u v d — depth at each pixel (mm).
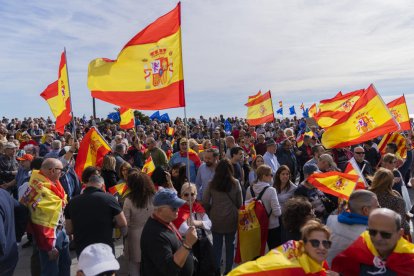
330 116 9758
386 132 6887
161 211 3723
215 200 5664
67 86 8938
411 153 10758
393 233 2928
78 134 19047
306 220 4090
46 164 5059
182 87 4551
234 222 5664
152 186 5383
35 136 14273
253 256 5660
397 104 11102
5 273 4207
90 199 4621
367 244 3143
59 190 5207
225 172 5648
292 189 6051
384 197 4641
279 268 2906
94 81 4805
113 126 21156
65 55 8930
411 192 11727
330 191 4973
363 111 7074
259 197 5727
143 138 14156
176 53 4605
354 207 3523
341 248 3488
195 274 4500
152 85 4695
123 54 4793
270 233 5797
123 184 7047
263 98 16406
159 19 4746
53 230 4723
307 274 2895
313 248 2932
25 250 7637
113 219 4727
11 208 4340
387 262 3016
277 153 10414
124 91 4758
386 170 4746
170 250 3613
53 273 4812
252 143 12609
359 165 8156
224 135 13883
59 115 9227
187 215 5074
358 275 3145
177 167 6871
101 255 2818
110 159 7891
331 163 6633
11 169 8992
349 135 7129
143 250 3672
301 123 24859
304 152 11836
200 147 11812
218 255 5711
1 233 4082
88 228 4516
